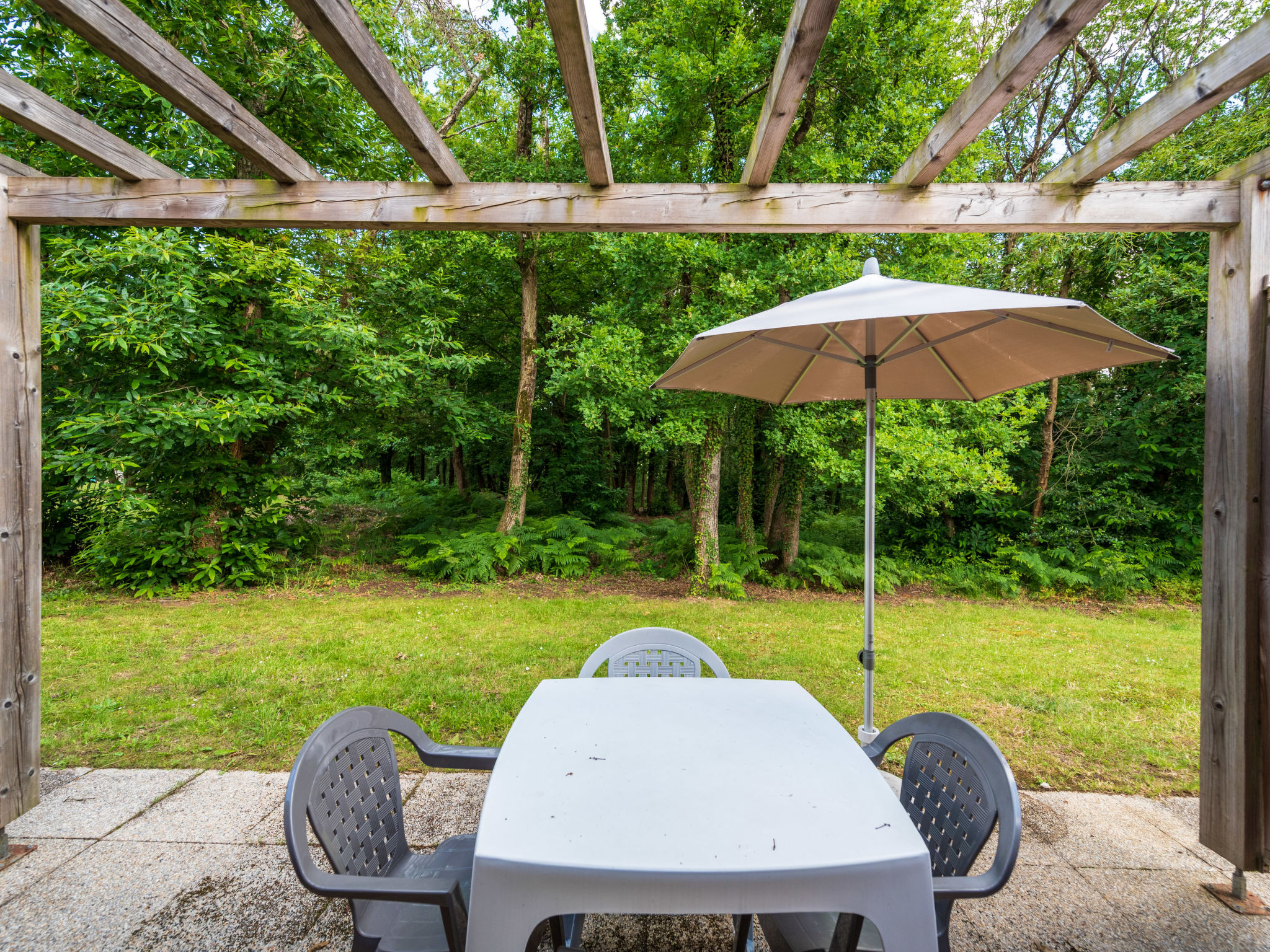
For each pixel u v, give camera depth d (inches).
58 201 91.9
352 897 47.3
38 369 96.0
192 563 286.7
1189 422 353.7
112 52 61.5
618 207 90.6
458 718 138.2
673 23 282.8
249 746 124.6
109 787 107.7
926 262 276.5
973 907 80.2
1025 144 448.5
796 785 56.6
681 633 95.2
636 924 78.2
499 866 45.4
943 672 182.1
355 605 261.1
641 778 57.1
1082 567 343.0
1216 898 82.6
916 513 316.5
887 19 264.1
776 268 265.1
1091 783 117.4
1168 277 333.4
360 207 91.7
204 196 92.0
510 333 488.1
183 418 241.3
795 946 56.0
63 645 190.9
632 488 648.4
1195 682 177.8
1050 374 91.6
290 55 280.5
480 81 383.6
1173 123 69.8
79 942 71.1
